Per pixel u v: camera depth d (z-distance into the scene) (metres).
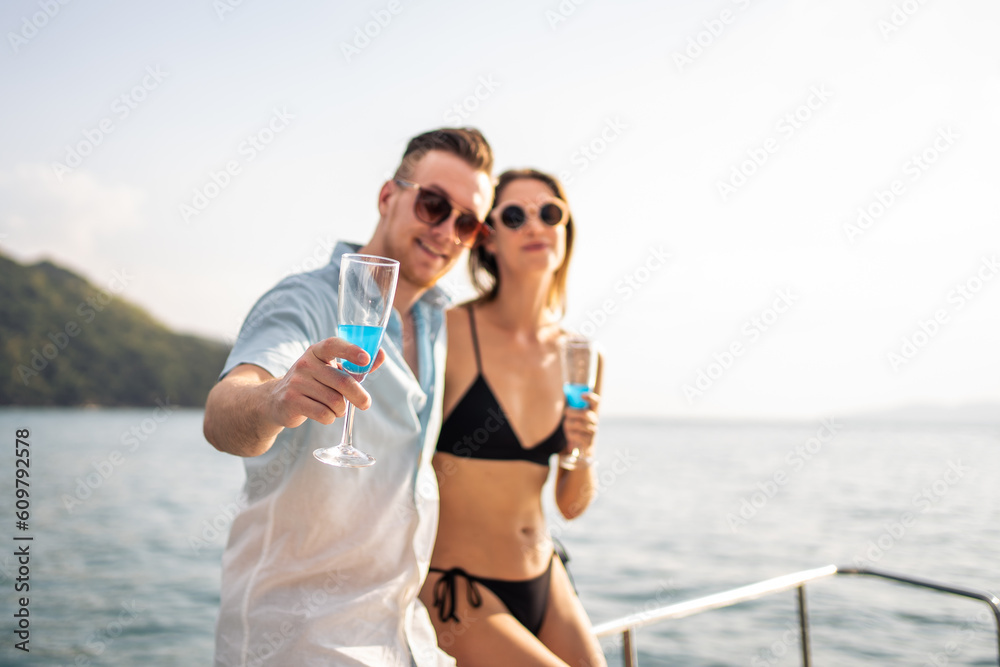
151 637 9.85
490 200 2.03
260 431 1.10
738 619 9.12
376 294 1.17
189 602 11.76
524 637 1.98
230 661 1.52
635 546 15.27
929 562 11.62
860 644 7.46
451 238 1.90
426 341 1.96
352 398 0.98
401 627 1.61
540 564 2.22
